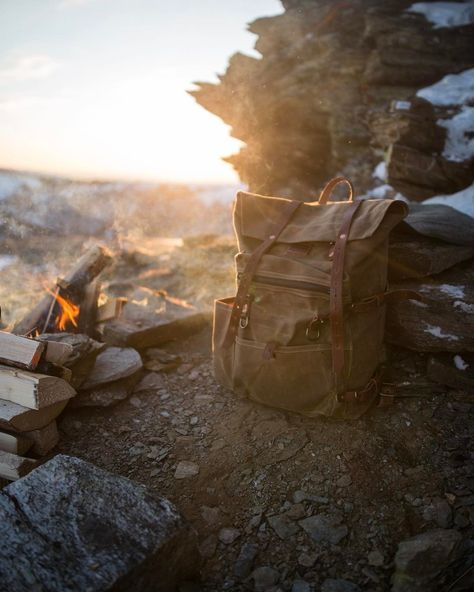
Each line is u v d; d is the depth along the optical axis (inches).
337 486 39.0
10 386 41.1
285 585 32.7
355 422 44.2
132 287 77.2
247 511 37.9
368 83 102.9
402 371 47.9
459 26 101.6
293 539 35.6
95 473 34.4
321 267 40.7
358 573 33.1
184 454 43.3
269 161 119.3
